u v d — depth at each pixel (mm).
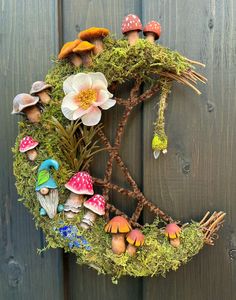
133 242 346
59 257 429
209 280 422
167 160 413
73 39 415
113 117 412
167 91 383
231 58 402
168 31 402
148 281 427
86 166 387
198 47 402
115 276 364
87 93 348
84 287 439
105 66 357
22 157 366
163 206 415
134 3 407
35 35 414
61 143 366
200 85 406
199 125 409
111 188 396
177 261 363
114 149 392
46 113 366
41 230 431
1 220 436
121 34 409
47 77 374
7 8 416
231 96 405
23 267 437
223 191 413
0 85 423
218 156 411
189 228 382
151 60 351
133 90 384
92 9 411
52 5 409
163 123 386
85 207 363
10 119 424
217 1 398
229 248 416
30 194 363
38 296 436
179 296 426
